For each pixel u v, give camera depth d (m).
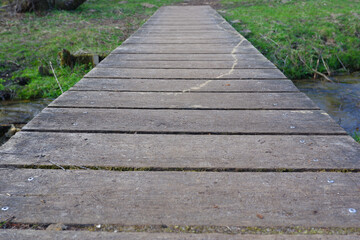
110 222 1.17
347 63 6.95
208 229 1.14
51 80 5.12
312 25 8.44
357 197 1.29
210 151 1.68
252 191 1.35
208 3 13.47
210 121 2.09
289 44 7.14
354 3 11.41
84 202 1.27
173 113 2.24
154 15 9.59
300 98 2.54
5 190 1.34
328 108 4.59
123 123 2.04
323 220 1.17
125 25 8.78
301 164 1.54
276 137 1.84
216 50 4.57
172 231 1.14
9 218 1.18
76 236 1.11
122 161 1.58
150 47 4.85
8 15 9.16
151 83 2.99
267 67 3.55
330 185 1.37
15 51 6.31
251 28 8.19
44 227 1.15
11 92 4.75
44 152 1.65
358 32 8.15
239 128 1.97
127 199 1.30
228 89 2.79
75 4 10.59
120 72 3.39
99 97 2.57
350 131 3.72
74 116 2.16
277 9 10.85
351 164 1.53
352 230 1.12
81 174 1.46
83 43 6.80
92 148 1.71
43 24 8.40
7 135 3.60
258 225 1.16
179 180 1.43
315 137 1.84
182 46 4.91
